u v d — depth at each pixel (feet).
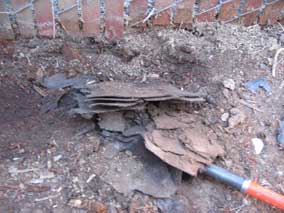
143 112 2.31
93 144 2.27
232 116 2.46
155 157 2.22
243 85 2.63
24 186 2.12
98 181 2.16
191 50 2.75
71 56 2.71
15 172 2.17
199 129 2.35
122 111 2.30
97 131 2.33
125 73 2.64
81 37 2.81
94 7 2.72
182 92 2.40
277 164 2.32
